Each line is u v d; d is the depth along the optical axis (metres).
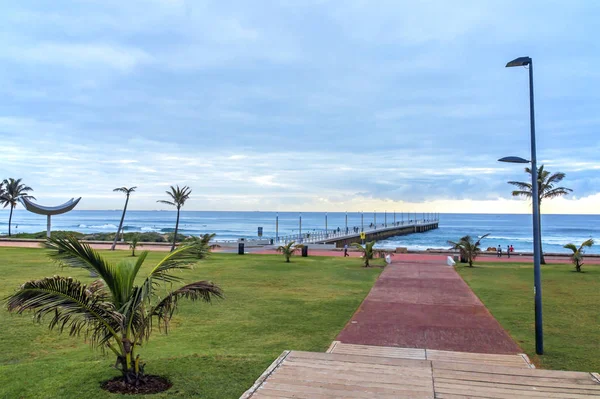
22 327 12.20
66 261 6.80
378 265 29.42
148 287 6.42
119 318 6.40
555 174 33.09
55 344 10.78
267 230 137.12
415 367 7.70
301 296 17.72
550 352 10.34
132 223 184.00
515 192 34.03
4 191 70.06
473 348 10.73
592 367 9.27
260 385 6.73
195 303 15.87
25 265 26.42
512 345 10.98
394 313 14.65
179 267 7.19
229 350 10.08
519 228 153.50
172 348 10.32
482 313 14.68
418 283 21.42
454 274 24.83
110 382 6.97
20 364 8.30
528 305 16.11
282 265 29.06
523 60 10.62
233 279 22.39
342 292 18.77
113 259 29.70
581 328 12.73
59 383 6.93
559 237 102.75
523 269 28.11
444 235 109.38
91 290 6.94
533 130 10.52
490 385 6.86
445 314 14.52
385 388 6.67
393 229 99.12
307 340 11.27
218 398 6.44
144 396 6.43
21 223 175.12
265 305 15.82
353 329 12.47
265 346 10.66
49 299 6.29
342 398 6.27
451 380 7.06
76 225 156.38
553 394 6.53
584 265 31.08
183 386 6.86
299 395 6.36
